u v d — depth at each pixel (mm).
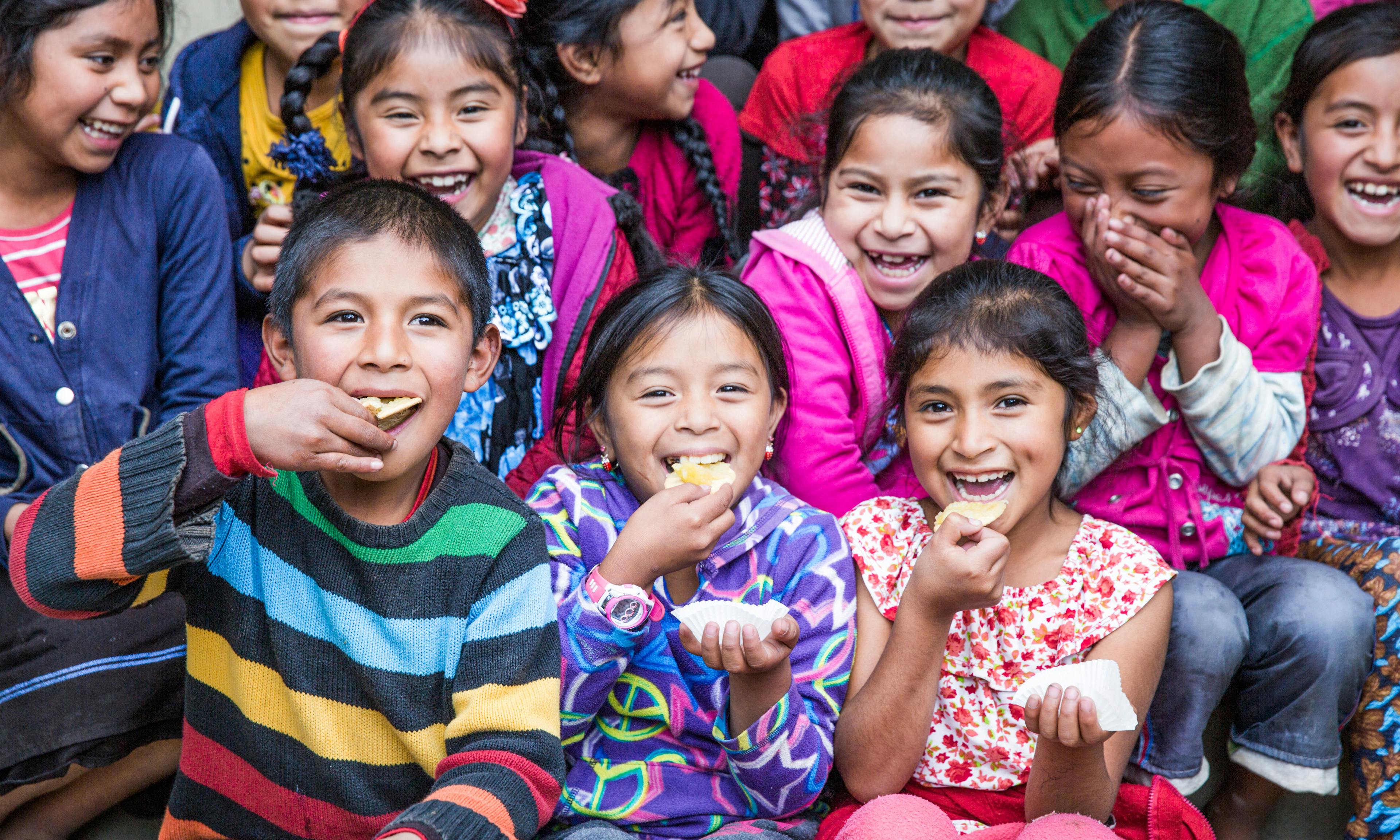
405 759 2088
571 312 3088
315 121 3518
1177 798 2359
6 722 2432
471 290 2145
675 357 2393
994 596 2213
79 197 2885
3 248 2816
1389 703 2760
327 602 2064
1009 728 2428
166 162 2988
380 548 2061
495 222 3117
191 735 2143
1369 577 2863
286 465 1866
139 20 2754
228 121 3639
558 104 3551
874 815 2213
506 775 1894
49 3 2625
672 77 3604
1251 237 3111
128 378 2875
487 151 2939
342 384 2016
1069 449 2877
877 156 2947
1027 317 2412
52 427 2795
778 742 2205
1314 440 3205
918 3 3725
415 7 2898
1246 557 2979
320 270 2043
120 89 2742
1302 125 3191
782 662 2146
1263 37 3797
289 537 2104
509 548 2109
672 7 3545
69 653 2469
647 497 2459
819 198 3373
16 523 2094
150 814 2715
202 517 1891
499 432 3010
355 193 2156
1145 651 2428
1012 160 3613
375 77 2887
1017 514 2422
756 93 4078
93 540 1856
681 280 2482
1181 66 2854
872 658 2510
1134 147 2869
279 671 2076
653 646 2393
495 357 2295
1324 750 2703
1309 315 3074
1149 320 2979
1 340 2770
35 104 2684
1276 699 2730
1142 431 2943
